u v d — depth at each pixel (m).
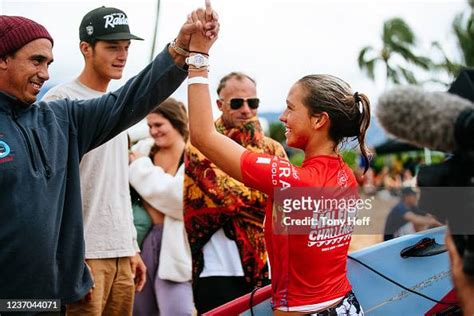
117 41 3.36
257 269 3.62
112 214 3.42
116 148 3.45
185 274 4.17
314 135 2.53
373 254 2.93
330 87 2.50
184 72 2.84
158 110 4.34
